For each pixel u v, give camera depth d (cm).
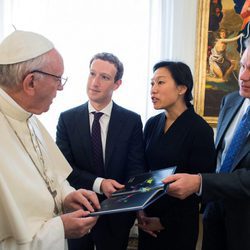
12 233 96
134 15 272
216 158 163
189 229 164
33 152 118
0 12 278
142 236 178
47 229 100
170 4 268
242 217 134
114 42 276
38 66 102
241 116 154
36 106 111
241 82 134
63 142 177
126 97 278
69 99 281
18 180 101
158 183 129
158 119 177
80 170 172
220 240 155
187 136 159
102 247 172
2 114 109
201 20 262
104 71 172
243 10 258
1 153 100
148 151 172
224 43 264
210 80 268
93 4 275
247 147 133
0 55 105
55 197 122
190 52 271
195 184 130
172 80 160
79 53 279
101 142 175
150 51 272
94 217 108
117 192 138
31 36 106
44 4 277
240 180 127
